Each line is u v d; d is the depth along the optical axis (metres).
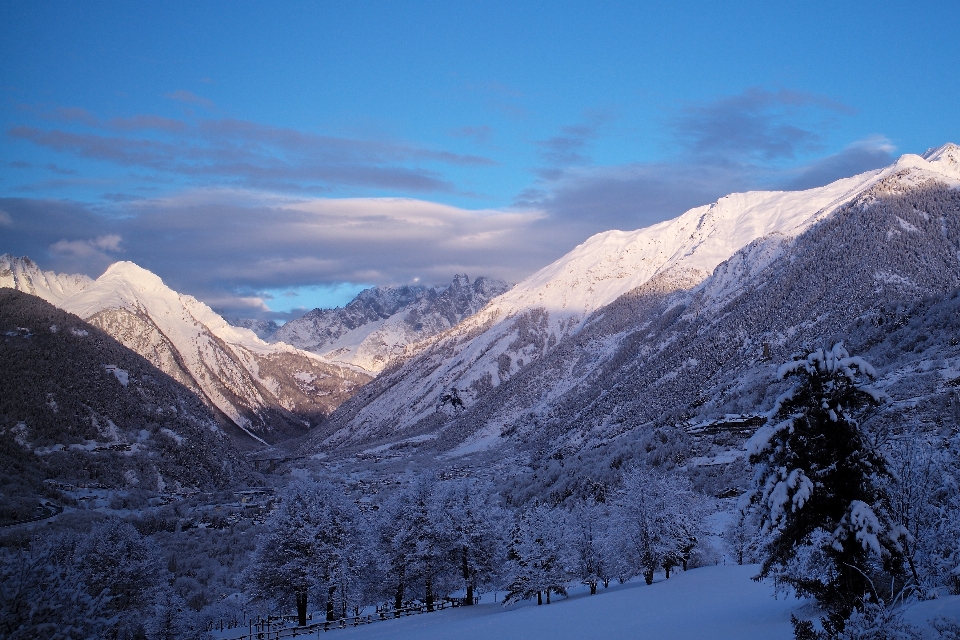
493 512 71.44
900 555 24.97
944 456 31.41
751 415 117.06
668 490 64.69
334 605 69.88
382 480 197.75
